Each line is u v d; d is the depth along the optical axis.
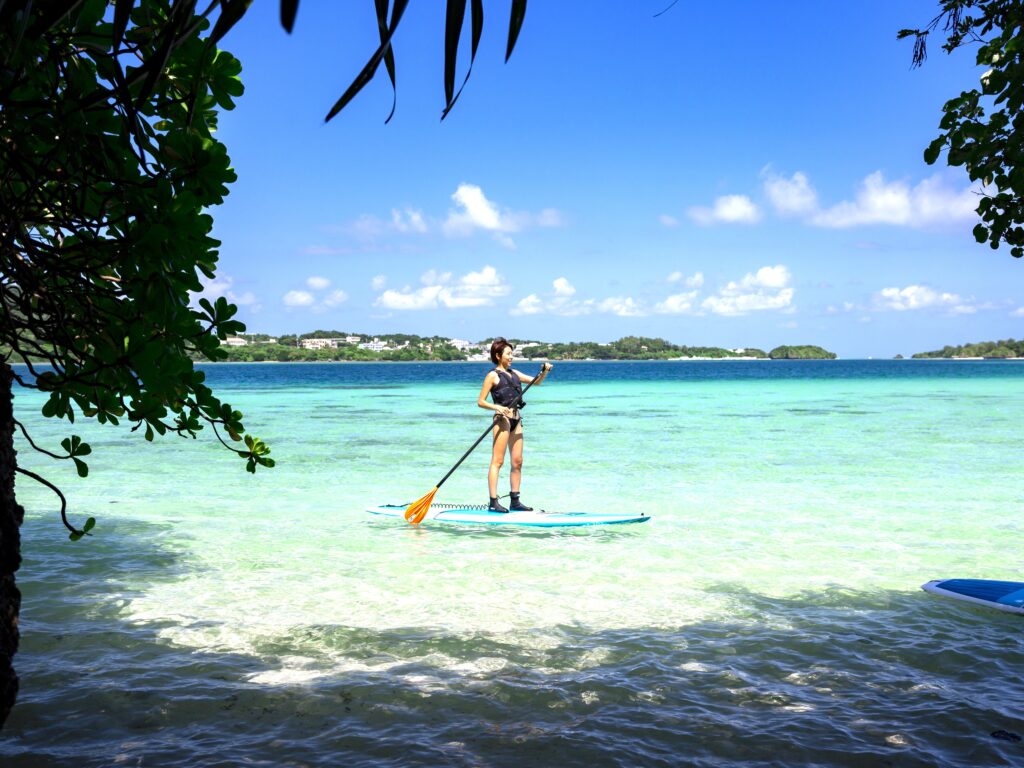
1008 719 3.28
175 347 2.10
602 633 4.39
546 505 8.84
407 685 3.63
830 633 4.39
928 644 4.21
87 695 3.48
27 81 1.72
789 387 48.69
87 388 2.17
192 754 2.95
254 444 2.35
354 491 9.88
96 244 1.88
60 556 6.21
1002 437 16.20
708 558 6.27
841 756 2.95
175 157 1.84
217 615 4.70
